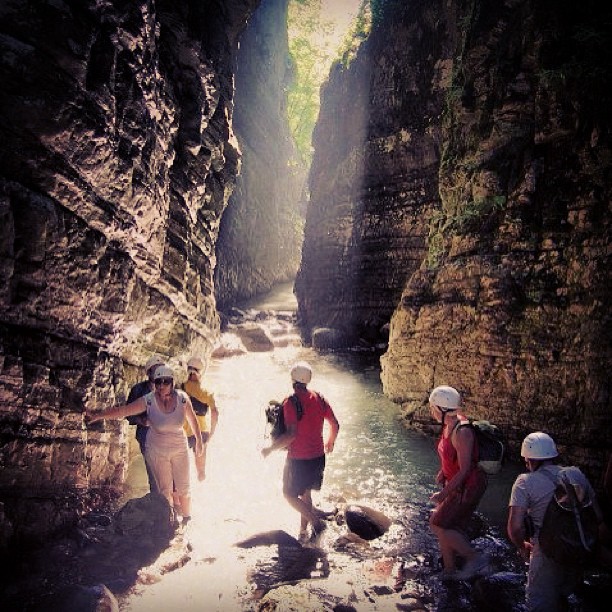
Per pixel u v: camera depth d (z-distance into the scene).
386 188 16.28
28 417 4.31
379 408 9.56
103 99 4.95
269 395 10.56
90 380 4.94
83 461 4.80
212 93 8.75
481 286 7.61
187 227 8.20
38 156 4.36
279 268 31.89
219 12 9.21
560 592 3.12
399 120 15.83
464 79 9.12
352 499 5.65
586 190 6.58
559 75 6.85
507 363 6.94
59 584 3.83
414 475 6.36
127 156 5.50
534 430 6.47
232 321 19.88
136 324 6.30
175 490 4.97
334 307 17.91
